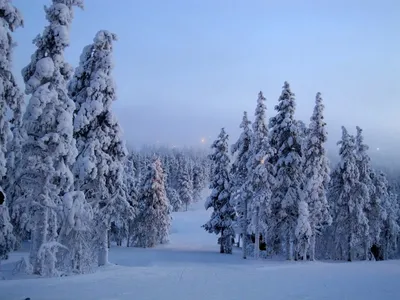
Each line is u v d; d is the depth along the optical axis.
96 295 12.68
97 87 25.53
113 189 27.47
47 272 20.53
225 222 45.91
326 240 48.94
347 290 14.73
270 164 39.53
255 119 40.47
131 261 37.97
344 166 45.94
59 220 22.81
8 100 20.80
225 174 45.94
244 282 16.59
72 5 22.02
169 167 129.75
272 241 41.47
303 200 39.28
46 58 21.02
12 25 20.50
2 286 14.36
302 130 46.09
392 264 28.50
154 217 53.94
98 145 25.92
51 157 21.23
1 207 21.16
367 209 49.72
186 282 16.12
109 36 26.83
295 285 15.90
